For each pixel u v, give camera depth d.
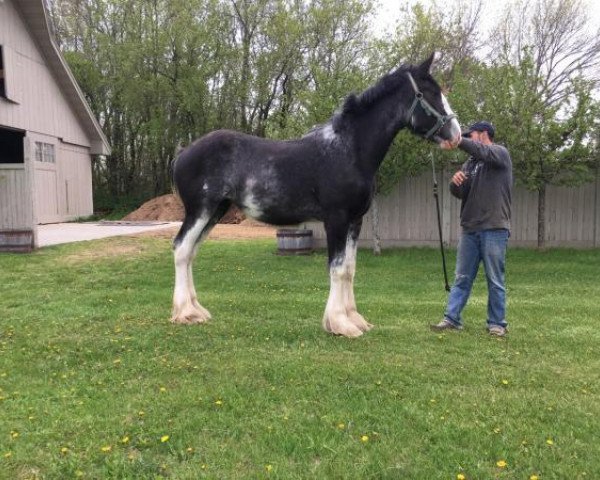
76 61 29.25
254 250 11.56
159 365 4.22
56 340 4.88
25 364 4.25
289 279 8.43
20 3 17.27
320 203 5.04
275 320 5.67
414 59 21.27
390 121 4.95
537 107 10.63
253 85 26.47
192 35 25.86
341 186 4.88
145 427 3.15
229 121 27.61
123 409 3.40
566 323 5.66
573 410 3.41
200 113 26.88
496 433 3.10
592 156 10.77
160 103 27.66
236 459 2.83
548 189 11.89
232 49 26.59
